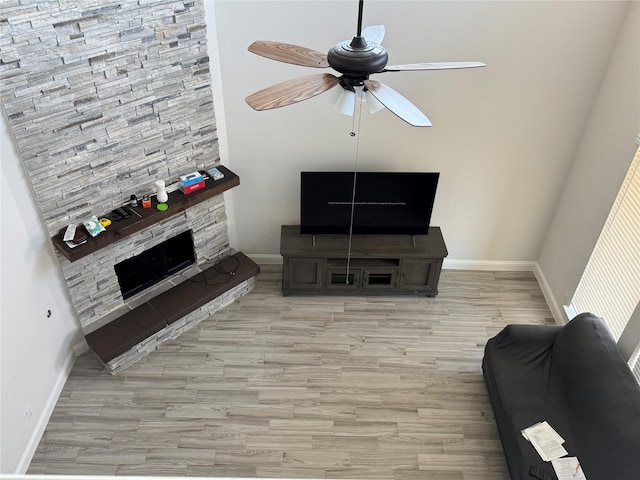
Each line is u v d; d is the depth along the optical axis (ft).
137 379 13.69
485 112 14.10
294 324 15.35
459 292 16.62
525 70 13.38
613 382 10.71
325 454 12.24
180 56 12.21
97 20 10.48
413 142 14.66
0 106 9.95
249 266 15.70
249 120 14.21
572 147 14.71
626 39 12.38
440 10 12.47
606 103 13.24
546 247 16.61
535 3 12.38
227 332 15.06
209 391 13.48
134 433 12.52
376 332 15.20
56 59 10.25
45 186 11.25
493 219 16.31
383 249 15.39
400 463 12.10
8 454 10.98
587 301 14.07
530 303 16.37
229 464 12.00
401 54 13.14
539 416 11.49
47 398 12.66
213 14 12.49
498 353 12.74
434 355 14.58
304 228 15.67
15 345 11.16
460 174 15.30
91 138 11.53
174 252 14.94
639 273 11.60
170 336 14.69
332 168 15.20
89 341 13.29
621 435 10.05
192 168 14.05
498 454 12.32
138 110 12.09
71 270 12.62
